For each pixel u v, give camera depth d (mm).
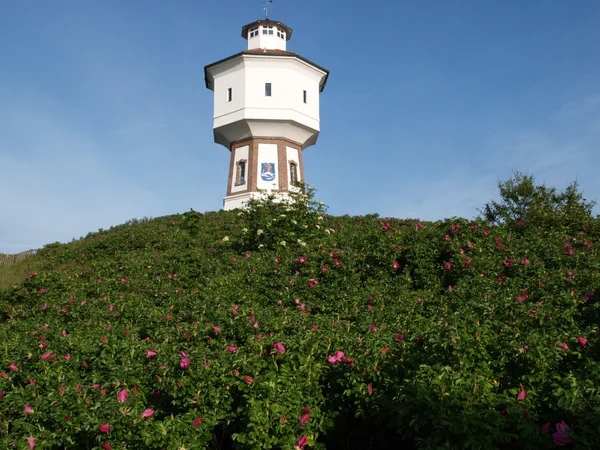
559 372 5230
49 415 5516
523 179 17156
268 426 4871
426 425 4691
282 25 38719
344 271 10469
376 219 22484
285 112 34094
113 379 6121
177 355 5961
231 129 35156
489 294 7254
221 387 5605
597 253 10297
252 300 9836
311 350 6012
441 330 5543
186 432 5098
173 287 12172
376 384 5523
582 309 7262
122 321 9734
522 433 4090
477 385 4703
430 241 11148
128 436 5051
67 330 9234
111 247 20969
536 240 11188
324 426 5352
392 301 8969
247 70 34406
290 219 15961
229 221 24453
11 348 7648
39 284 13844
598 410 3996
